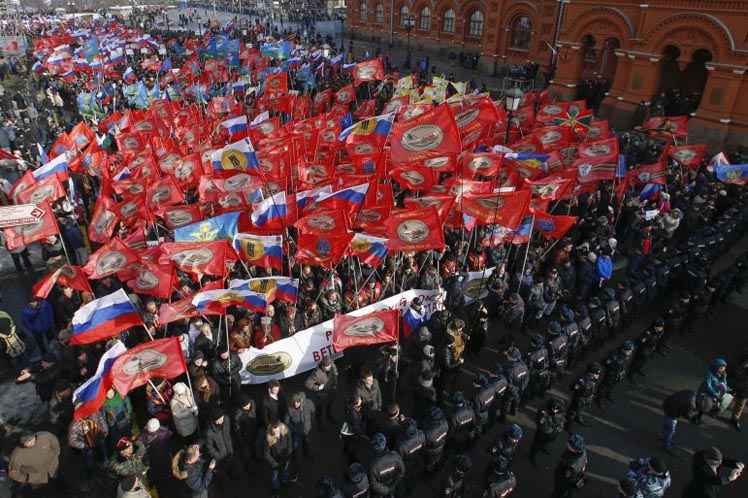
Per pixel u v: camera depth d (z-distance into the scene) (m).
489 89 33.97
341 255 10.56
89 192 17.78
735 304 13.88
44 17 76.38
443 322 10.51
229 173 12.95
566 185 12.54
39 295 9.41
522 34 36.69
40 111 29.11
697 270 12.32
